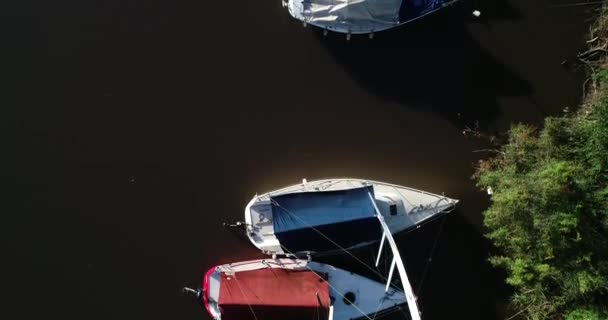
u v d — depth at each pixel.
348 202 13.83
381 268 14.57
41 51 15.39
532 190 12.48
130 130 15.29
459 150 15.24
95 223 15.08
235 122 15.34
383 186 14.64
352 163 15.24
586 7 15.29
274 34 15.43
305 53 15.39
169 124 15.30
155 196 15.16
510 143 14.04
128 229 15.08
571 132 13.30
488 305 14.81
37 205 15.10
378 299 14.19
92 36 15.43
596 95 14.17
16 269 14.95
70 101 15.33
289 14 15.34
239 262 14.40
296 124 15.35
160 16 15.45
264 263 14.20
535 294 13.28
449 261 14.90
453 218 14.99
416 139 15.29
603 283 12.27
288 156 15.26
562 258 12.62
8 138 15.21
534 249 12.92
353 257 14.54
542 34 15.37
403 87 15.39
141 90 15.36
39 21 15.44
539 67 15.33
